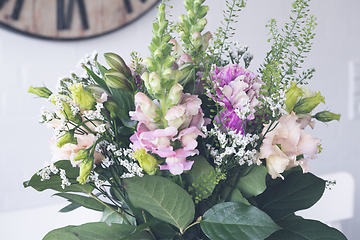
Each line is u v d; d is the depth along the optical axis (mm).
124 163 489
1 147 1247
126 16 1253
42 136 1289
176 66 553
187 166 465
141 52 1312
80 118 508
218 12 1351
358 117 1654
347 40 1600
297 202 562
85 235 504
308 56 1540
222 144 494
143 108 463
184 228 519
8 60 1212
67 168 508
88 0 1210
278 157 488
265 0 1428
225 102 516
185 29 572
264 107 507
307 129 1603
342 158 1655
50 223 1313
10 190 1273
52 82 1258
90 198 600
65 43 1245
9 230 1280
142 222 556
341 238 508
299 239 512
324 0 1542
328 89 1598
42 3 1179
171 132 454
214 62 570
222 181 533
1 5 1146
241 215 485
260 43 1441
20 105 1248
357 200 1676
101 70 558
